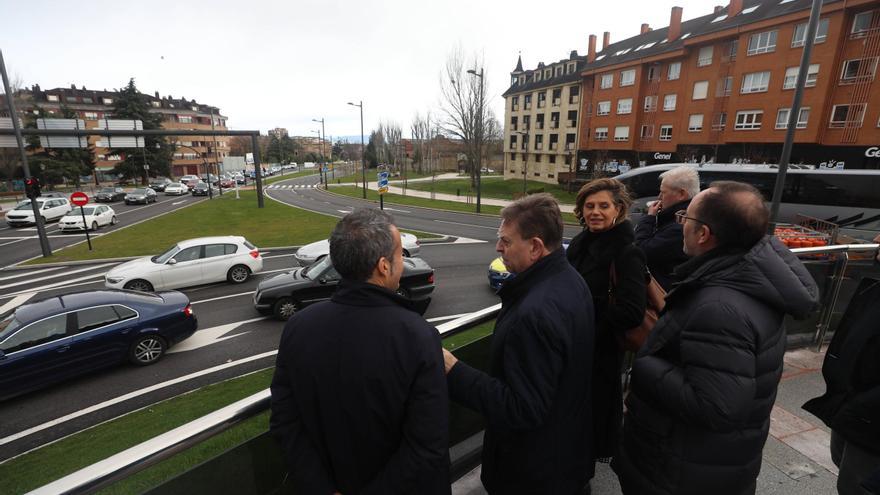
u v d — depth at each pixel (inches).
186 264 475.2
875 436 61.7
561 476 61.2
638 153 1453.0
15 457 214.4
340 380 47.4
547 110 1915.6
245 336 357.1
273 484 66.4
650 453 62.5
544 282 58.3
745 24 1059.3
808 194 496.7
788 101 993.5
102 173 2423.7
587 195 79.0
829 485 87.0
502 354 58.1
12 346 258.7
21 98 1683.1
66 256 665.0
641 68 1393.9
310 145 6589.6
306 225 938.1
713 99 1190.3
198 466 56.1
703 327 54.4
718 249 58.9
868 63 862.5
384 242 51.6
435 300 449.1
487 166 3147.1
